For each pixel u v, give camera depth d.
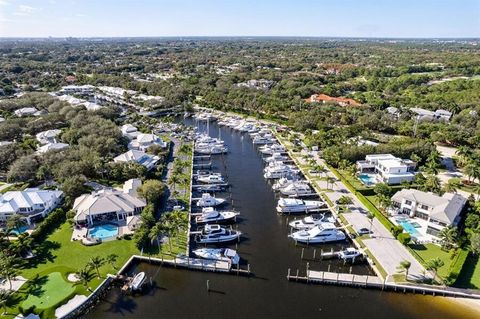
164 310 61.09
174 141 151.38
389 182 106.75
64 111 167.62
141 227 77.38
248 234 84.25
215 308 61.78
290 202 95.06
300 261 74.06
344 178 111.88
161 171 114.81
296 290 66.25
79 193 94.06
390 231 81.44
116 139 133.62
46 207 85.81
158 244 75.94
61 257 70.44
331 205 95.44
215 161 134.12
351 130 152.12
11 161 110.62
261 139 155.12
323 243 80.38
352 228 83.12
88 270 64.75
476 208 87.75
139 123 170.00
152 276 68.75
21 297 60.00
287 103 198.88
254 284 67.50
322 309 61.91
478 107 188.50
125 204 85.69
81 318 58.66
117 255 71.88
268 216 92.94
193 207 95.75
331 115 176.25
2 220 82.81
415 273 67.50
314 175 116.38
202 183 111.31
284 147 145.62
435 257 72.25
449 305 62.06
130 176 106.88
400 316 60.31
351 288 66.44
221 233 81.00
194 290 65.75
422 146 125.31
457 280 65.94
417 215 87.75
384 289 65.50
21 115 169.75
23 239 71.81
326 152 125.62
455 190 101.38
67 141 134.12
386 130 165.12
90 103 192.00
